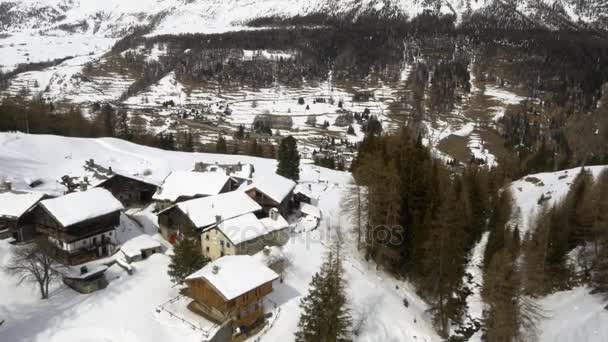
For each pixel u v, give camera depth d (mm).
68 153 95312
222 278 44594
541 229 61156
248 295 45031
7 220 57562
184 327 44000
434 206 61344
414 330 52562
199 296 46031
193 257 50094
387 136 95250
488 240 65250
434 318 54969
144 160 98875
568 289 56250
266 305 49750
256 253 57719
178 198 69875
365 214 63844
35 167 83812
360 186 67188
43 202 55500
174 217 61938
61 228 54094
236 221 58250
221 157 113188
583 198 63531
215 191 69875
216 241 57156
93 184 72250
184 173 74375
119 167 91875
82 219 54719
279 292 52094
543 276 55812
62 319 44406
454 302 56562
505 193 77562
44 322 43906
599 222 57094
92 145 105312
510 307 44875
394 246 60500
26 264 49406
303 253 60531
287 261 57344
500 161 145625
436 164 76938
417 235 58938
